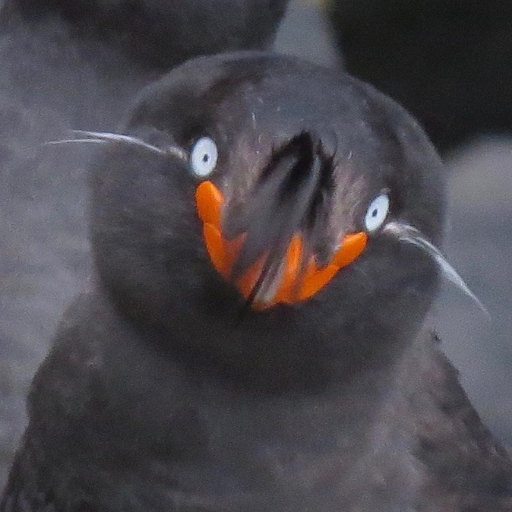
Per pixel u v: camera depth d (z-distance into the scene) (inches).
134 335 73.2
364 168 72.8
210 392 73.2
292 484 73.4
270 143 72.6
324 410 73.3
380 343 73.2
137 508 73.5
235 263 72.5
